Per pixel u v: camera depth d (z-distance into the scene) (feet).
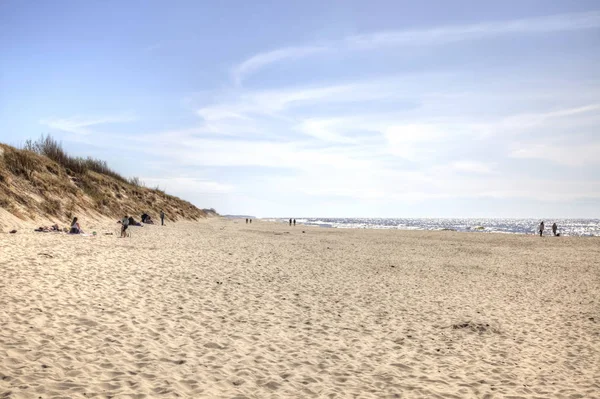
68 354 21.76
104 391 18.28
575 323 36.78
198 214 291.99
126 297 34.30
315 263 67.51
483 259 85.40
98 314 28.91
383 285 51.29
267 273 53.93
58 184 104.37
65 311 28.55
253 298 39.34
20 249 50.03
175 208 217.56
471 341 30.68
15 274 36.52
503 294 49.16
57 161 123.65
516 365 26.16
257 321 32.07
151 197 186.70
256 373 22.21
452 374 24.13
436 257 86.53
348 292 45.73
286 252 81.92
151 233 103.24
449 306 41.65
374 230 214.48
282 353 25.76
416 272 63.87
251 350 25.77
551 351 29.09
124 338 25.18
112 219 120.78
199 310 33.35
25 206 82.53
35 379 18.53
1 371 18.84
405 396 20.72
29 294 31.07
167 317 30.48
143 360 22.34
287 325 31.71
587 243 130.21
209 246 82.38
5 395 16.71
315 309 37.29
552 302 45.55
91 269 43.29
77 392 17.87
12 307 27.61
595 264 79.82
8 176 86.58
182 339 26.37
